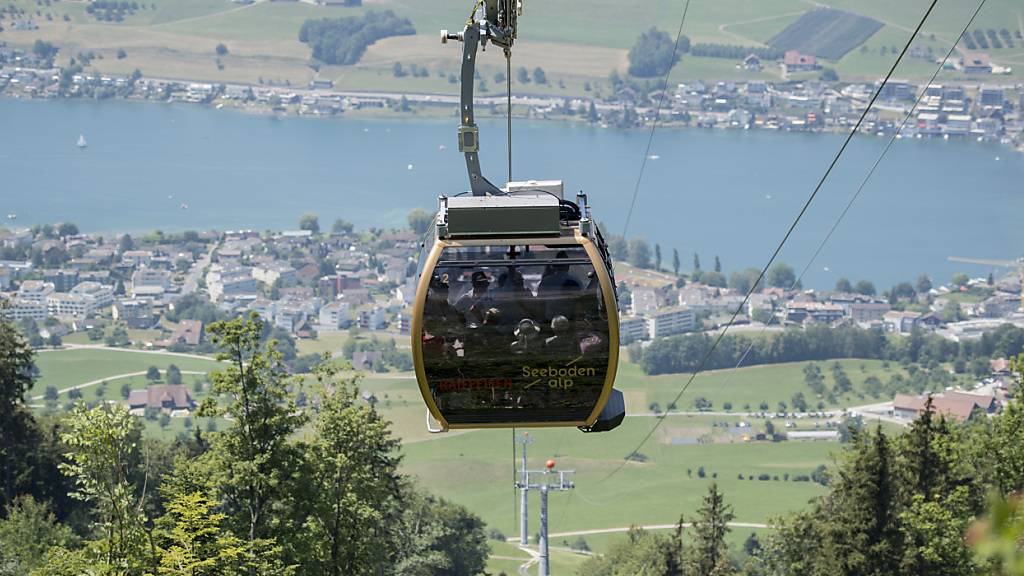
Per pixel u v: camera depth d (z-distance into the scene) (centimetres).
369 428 10050
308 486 9344
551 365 2578
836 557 11662
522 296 2550
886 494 11494
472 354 2575
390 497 13475
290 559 9075
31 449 15438
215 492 9125
